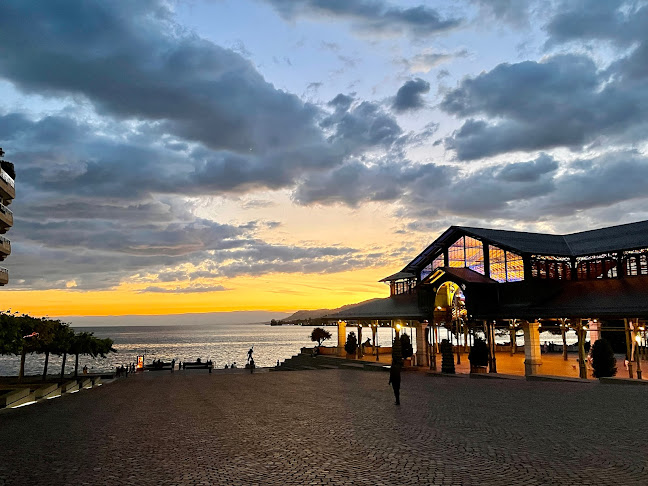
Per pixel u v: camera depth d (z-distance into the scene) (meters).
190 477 9.41
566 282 37.12
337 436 13.27
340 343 55.84
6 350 37.91
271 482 8.99
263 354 148.00
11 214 40.94
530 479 8.86
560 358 48.41
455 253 43.25
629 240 35.69
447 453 10.97
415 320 43.16
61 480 9.37
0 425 17.39
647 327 30.77
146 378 52.28
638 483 8.54
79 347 61.06
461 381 30.41
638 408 17.38
